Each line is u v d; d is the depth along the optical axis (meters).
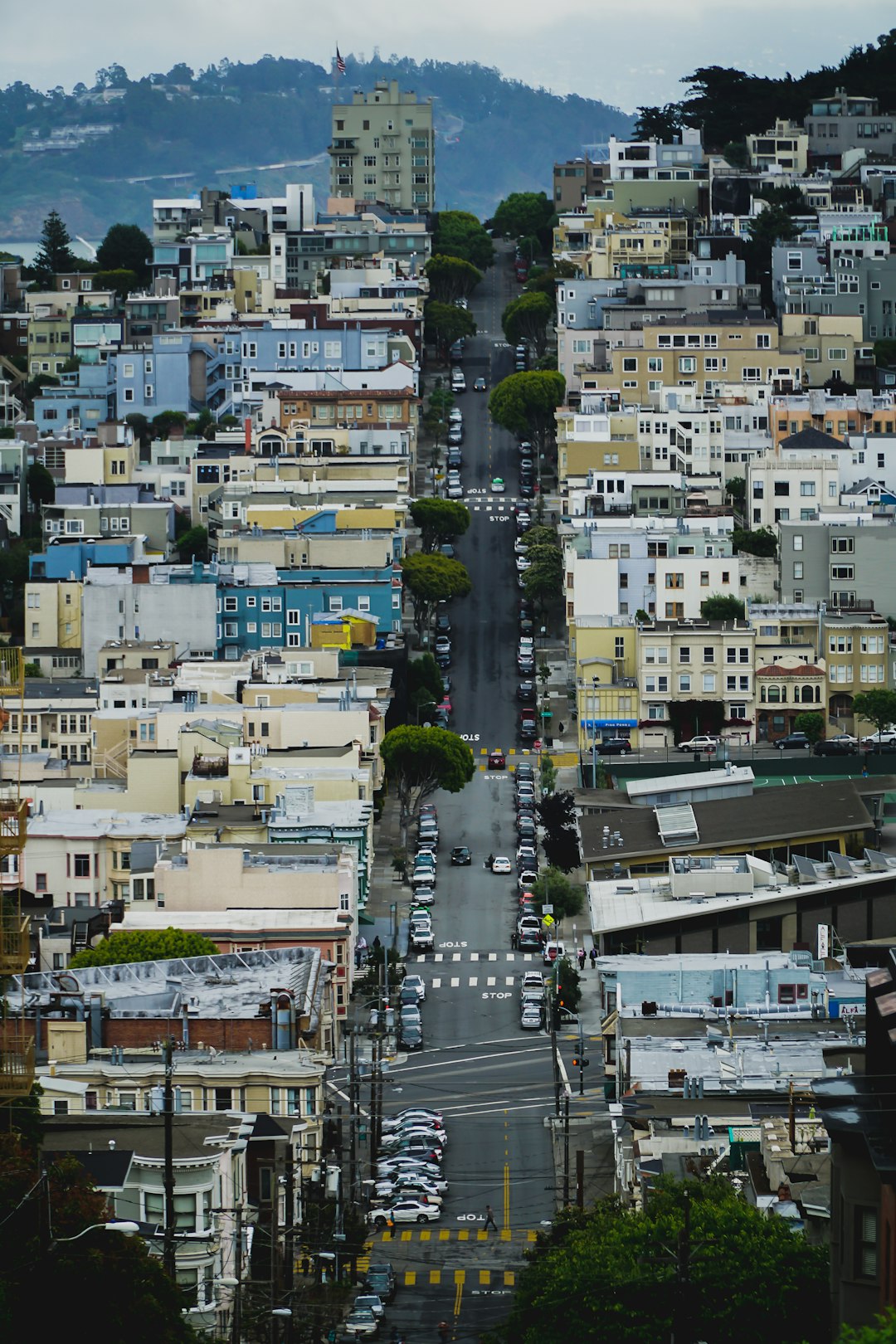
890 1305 185.12
